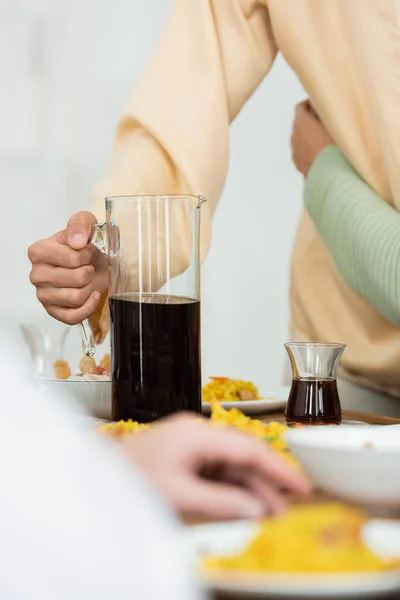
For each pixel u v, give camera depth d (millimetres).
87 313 1187
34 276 1195
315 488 626
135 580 315
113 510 329
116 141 1520
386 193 1527
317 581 395
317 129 1647
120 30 2967
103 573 312
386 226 1423
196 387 964
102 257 1225
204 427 543
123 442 550
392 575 408
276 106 2959
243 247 3014
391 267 1397
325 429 685
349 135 1530
